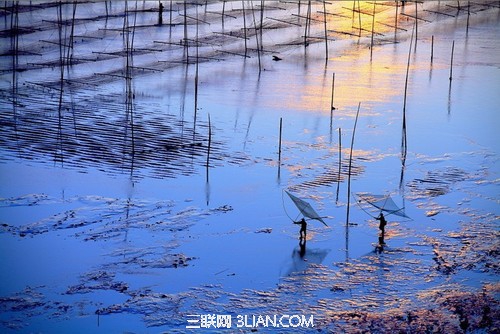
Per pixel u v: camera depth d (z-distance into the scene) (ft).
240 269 118.83
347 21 340.18
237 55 281.74
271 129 194.49
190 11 340.80
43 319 102.68
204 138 185.37
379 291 111.86
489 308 106.11
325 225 135.74
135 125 193.47
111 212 140.36
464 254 125.08
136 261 120.78
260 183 156.97
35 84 233.14
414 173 164.76
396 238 131.34
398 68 269.64
